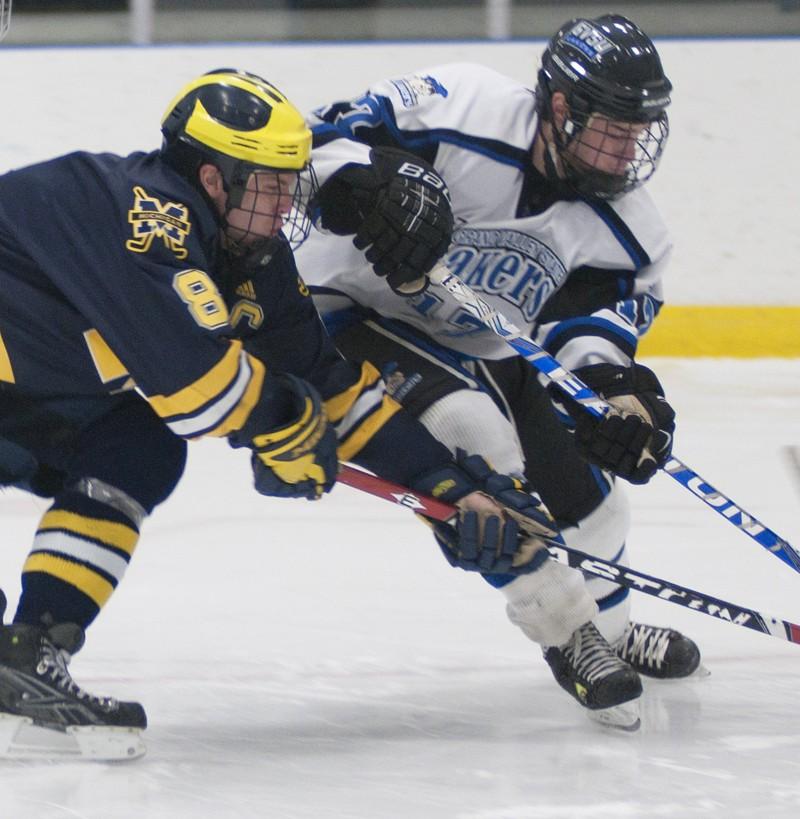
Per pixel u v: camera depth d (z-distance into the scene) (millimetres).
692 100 23875
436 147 10008
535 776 8727
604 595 10727
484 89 10141
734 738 9508
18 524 15164
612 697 9445
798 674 10992
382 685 10602
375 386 9383
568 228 10227
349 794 8383
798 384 22062
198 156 8562
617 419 9578
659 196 24125
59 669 8625
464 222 10172
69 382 8727
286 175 8633
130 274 8180
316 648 11422
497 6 24703
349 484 9148
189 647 11414
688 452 18141
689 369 23188
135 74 24594
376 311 10375
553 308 10539
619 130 9664
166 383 8211
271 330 9266
